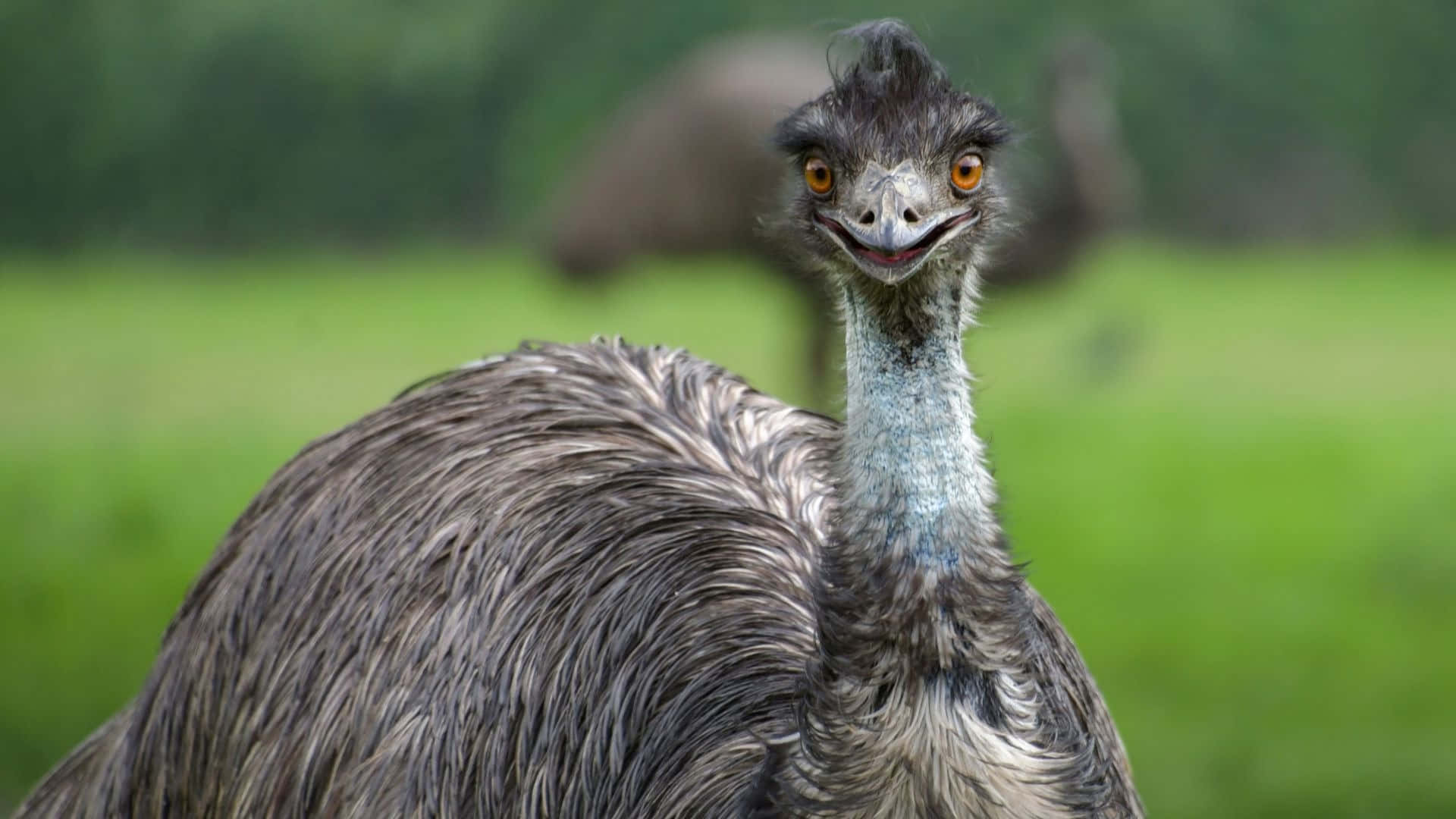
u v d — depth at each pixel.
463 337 30.77
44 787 6.39
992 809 4.45
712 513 5.55
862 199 4.66
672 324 31.89
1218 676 12.04
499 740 5.32
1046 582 14.26
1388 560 14.77
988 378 22.05
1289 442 20.67
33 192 49.34
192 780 5.89
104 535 16.00
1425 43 46.34
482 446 5.86
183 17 48.84
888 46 4.89
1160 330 30.70
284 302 37.59
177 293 40.31
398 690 5.44
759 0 45.16
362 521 5.82
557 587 5.44
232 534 6.18
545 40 48.31
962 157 4.80
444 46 48.22
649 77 46.72
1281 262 43.03
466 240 49.41
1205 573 14.57
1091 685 5.61
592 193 19.56
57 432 22.30
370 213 49.62
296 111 49.50
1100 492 17.62
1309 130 46.38
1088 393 24.38
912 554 4.50
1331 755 10.67
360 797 5.37
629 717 5.23
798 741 4.64
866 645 4.50
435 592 5.55
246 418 23.17
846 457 4.63
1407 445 20.58
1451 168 46.88
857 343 4.65
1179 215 45.94
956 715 4.47
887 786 4.48
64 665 12.12
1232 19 45.34
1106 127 16.89
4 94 48.97
